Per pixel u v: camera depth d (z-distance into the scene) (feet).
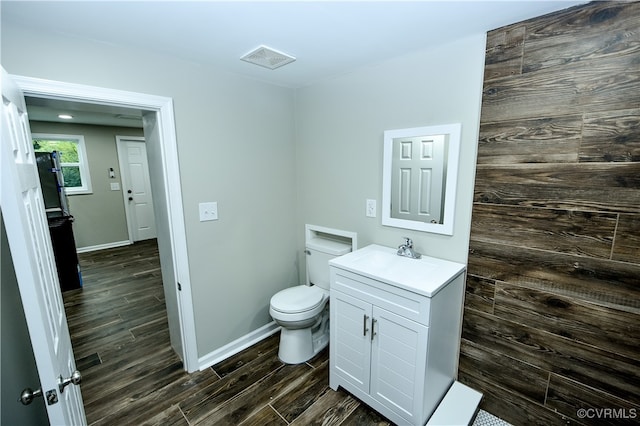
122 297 11.01
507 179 5.03
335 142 7.65
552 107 4.49
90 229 16.81
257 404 5.99
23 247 2.75
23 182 3.30
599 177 4.21
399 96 6.20
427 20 4.51
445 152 5.66
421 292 4.63
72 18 4.23
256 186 7.79
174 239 6.39
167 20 4.37
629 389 4.24
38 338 2.88
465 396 5.66
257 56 5.92
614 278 4.22
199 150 6.53
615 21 3.89
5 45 4.26
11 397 3.69
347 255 6.36
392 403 5.33
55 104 5.22
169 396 6.20
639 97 3.83
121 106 5.45
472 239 5.56
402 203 6.48
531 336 5.04
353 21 4.51
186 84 6.16
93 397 6.18
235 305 7.70
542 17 4.41
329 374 6.54
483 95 5.11
